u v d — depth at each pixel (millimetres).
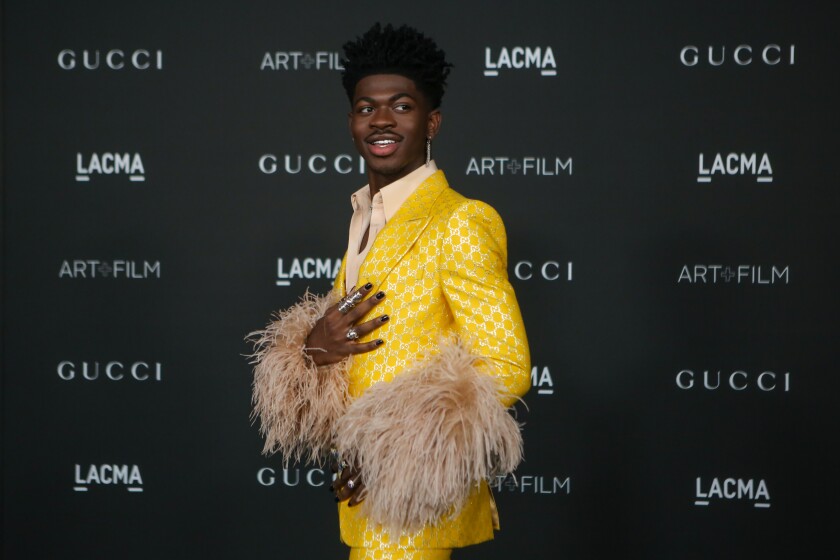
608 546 2852
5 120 2881
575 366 2842
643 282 2820
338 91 2869
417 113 1727
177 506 2904
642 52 2809
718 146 2799
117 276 2895
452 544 1652
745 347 2807
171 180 2883
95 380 2900
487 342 1553
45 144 2885
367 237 1812
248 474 2896
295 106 2871
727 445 2818
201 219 2887
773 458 2809
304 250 2883
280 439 1788
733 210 2799
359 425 1538
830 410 2795
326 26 2859
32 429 2902
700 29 2793
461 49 2840
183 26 2871
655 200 2812
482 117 2838
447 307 1643
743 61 2787
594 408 2840
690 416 2824
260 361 1854
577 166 2830
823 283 2787
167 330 2895
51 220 2891
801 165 2781
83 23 2877
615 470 2842
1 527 2896
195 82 2879
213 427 2896
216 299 2889
